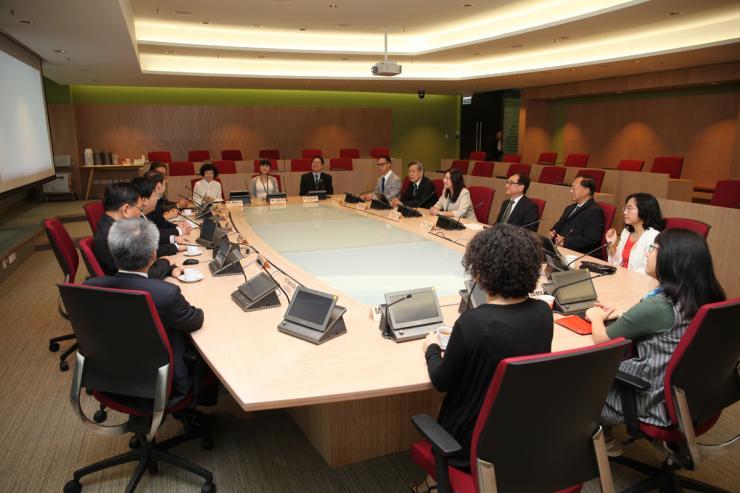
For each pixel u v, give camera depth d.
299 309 2.03
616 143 10.32
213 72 8.59
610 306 2.32
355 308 2.28
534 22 6.36
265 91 11.38
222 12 6.00
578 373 1.23
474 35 7.26
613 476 2.17
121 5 4.00
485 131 12.64
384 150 10.83
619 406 1.81
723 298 1.73
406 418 2.30
